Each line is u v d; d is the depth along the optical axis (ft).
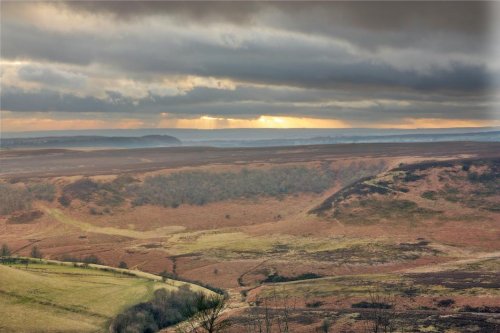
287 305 402.52
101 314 351.46
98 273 468.34
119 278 451.94
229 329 340.18
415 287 416.46
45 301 355.97
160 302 382.42
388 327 317.01
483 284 406.21
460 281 425.28
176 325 363.97
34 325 318.45
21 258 520.83
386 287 426.10
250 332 331.98
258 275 537.65
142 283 432.66
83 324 332.80
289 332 326.44
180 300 392.88
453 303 365.81
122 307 365.81
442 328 307.78
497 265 509.35
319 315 359.87
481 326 305.53
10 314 327.06
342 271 545.03
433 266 537.24
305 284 472.03
